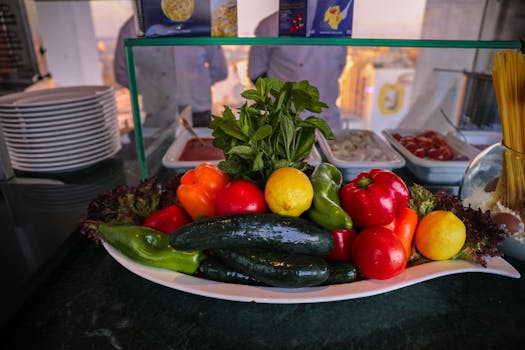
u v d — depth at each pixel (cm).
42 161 98
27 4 128
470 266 59
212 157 104
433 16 80
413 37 78
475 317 55
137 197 70
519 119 64
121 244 59
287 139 58
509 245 65
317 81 179
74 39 270
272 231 52
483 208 69
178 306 57
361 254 55
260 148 58
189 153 107
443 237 58
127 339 51
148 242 59
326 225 56
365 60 219
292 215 55
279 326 53
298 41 73
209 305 57
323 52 174
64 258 67
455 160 99
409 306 57
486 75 115
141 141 85
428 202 66
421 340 51
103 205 69
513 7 81
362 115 234
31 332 52
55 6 258
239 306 57
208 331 52
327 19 75
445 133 123
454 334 52
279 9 78
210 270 56
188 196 61
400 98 226
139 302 58
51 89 112
